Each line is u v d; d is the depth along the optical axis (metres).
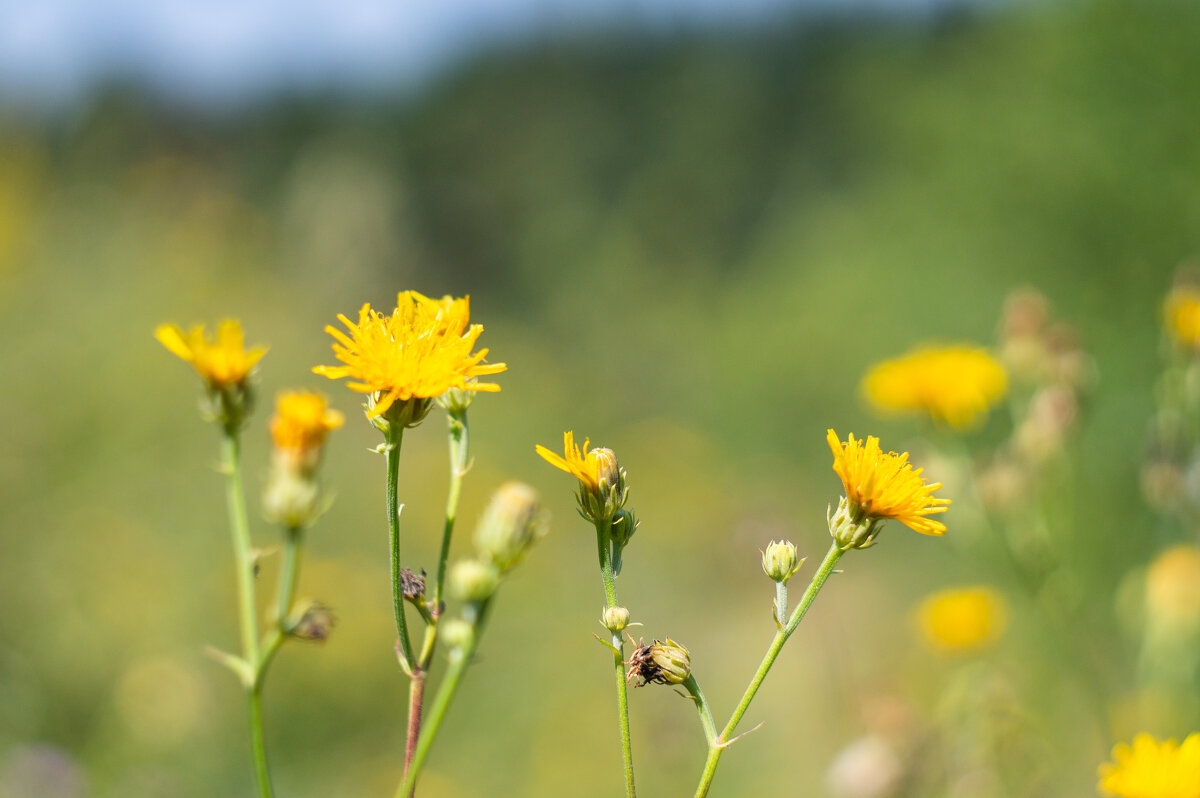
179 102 16.09
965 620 3.19
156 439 5.35
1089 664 3.13
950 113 10.46
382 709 4.51
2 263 6.47
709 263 18.03
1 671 3.83
